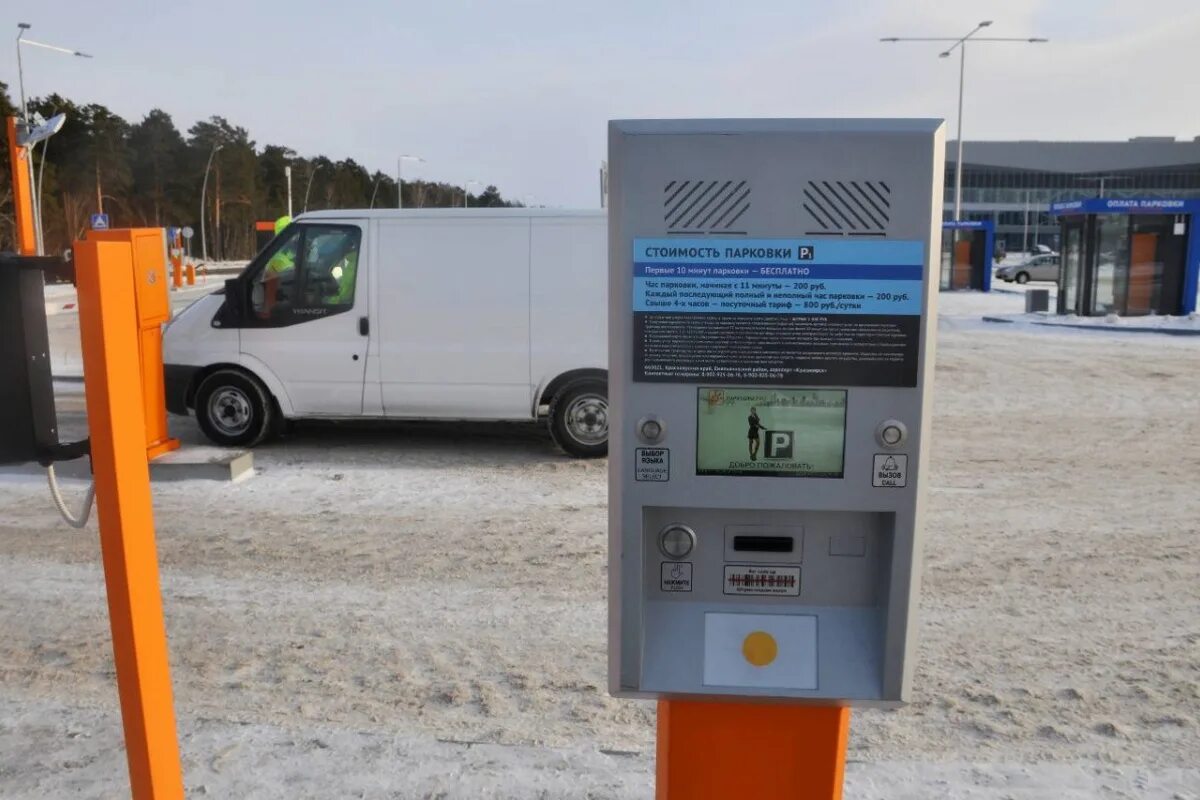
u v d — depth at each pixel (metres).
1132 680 4.29
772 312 2.01
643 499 2.09
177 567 5.70
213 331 8.56
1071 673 4.36
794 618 2.15
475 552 6.02
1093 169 108.31
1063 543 6.22
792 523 2.13
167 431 9.31
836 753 2.20
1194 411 10.88
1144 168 108.38
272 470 8.07
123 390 2.28
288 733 3.73
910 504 2.05
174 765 2.50
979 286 35.47
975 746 3.70
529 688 4.17
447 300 8.23
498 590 5.38
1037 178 108.44
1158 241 21.06
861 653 2.13
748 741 2.21
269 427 8.70
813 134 1.97
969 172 107.62
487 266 8.16
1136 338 18.30
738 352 2.03
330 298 8.37
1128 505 7.14
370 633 4.77
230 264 66.50
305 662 4.43
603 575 5.63
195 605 5.11
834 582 2.15
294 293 8.43
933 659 4.50
